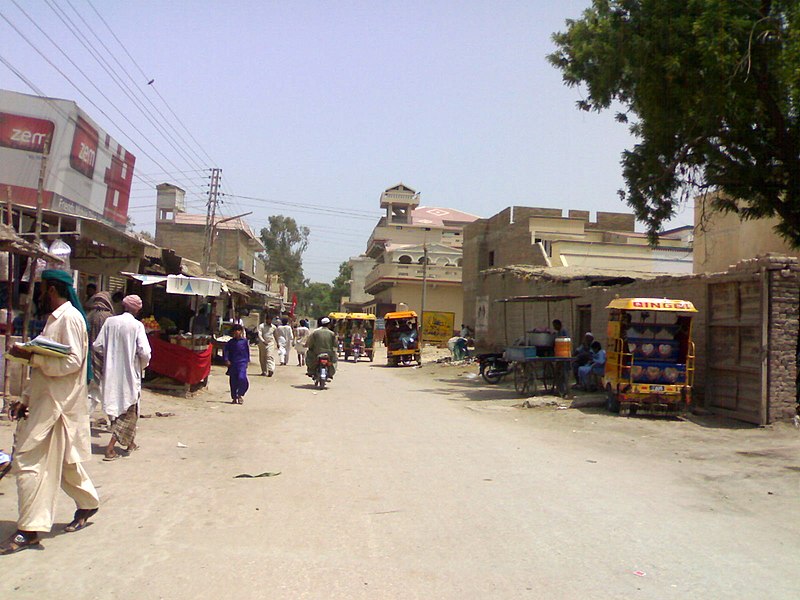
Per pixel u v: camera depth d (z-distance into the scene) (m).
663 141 17.91
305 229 96.69
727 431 12.48
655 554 5.62
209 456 9.40
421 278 57.25
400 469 8.85
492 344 34.81
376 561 5.32
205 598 4.54
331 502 7.10
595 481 8.37
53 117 15.63
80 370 5.73
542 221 35.16
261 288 53.78
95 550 5.44
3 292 13.09
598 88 17.89
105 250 18.67
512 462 9.48
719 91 15.10
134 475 8.12
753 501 7.57
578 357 19.33
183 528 6.10
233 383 15.09
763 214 18.16
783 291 12.83
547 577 5.03
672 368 14.08
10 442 8.62
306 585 4.79
